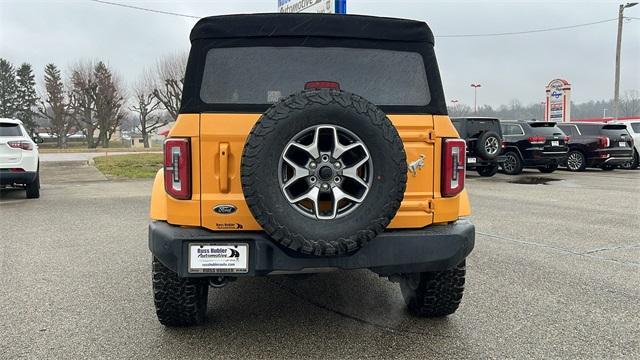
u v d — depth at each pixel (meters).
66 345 3.36
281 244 2.84
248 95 3.18
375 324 3.74
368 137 2.84
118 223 7.89
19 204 9.90
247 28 3.20
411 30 3.35
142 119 51.53
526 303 4.17
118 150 38.50
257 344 3.38
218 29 3.18
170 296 3.39
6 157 9.80
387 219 2.86
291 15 3.24
